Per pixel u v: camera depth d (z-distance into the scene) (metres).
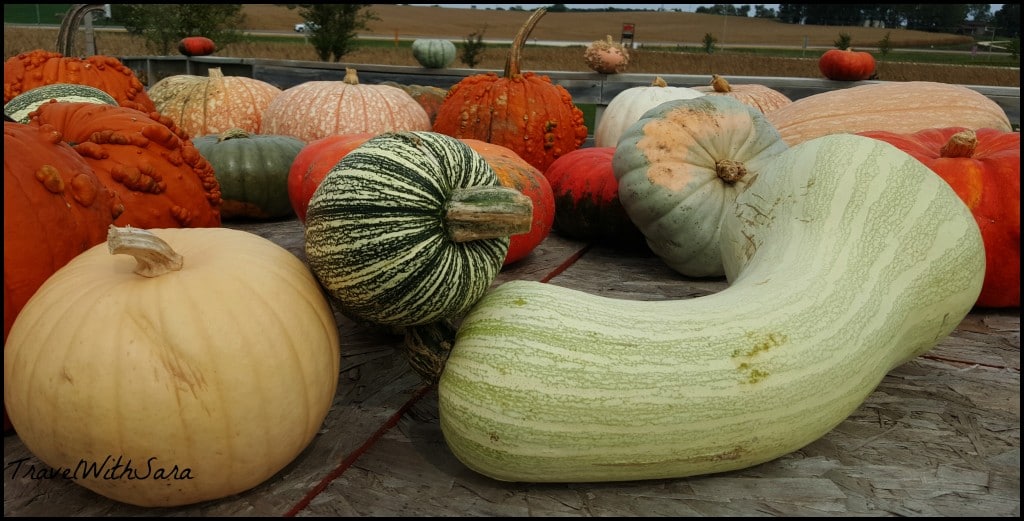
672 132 1.33
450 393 0.70
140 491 0.64
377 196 0.71
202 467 0.64
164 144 1.05
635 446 0.67
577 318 0.71
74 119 1.06
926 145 1.33
